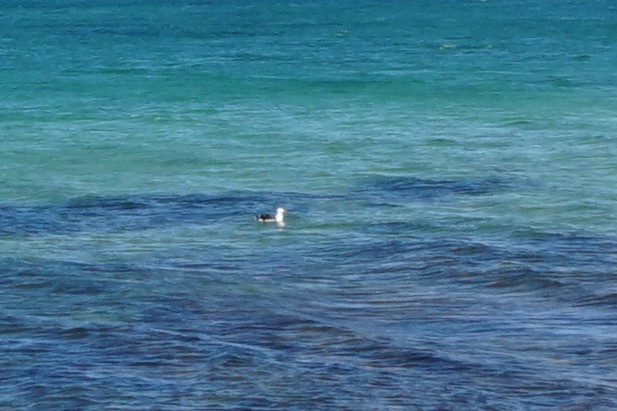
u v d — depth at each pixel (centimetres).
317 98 9788
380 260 4669
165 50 14962
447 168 6619
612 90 10156
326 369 3462
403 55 13988
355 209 5597
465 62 12975
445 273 4466
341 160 6888
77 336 3756
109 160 6969
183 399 3269
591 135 7700
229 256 4794
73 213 5600
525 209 5559
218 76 11600
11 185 6250
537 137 7656
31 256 4756
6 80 11294
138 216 5528
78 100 9712
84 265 4609
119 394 3300
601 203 5669
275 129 8038
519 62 12888
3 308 4038
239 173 6544
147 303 4091
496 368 3488
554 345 3700
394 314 4019
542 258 4631
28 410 3216
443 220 5322
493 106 9206
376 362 3541
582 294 4191
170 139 7681
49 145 7488
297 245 4944
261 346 3659
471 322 3925
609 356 3609
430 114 8775
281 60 13412
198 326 3841
